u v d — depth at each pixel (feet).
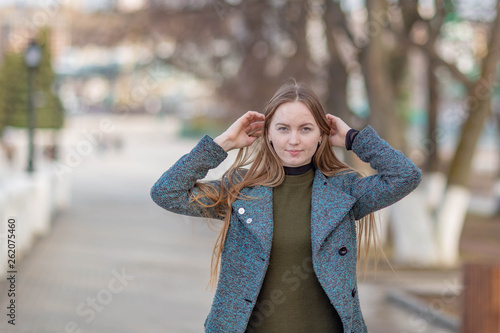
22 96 110.52
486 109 40.09
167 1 51.03
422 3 45.06
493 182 103.35
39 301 25.40
